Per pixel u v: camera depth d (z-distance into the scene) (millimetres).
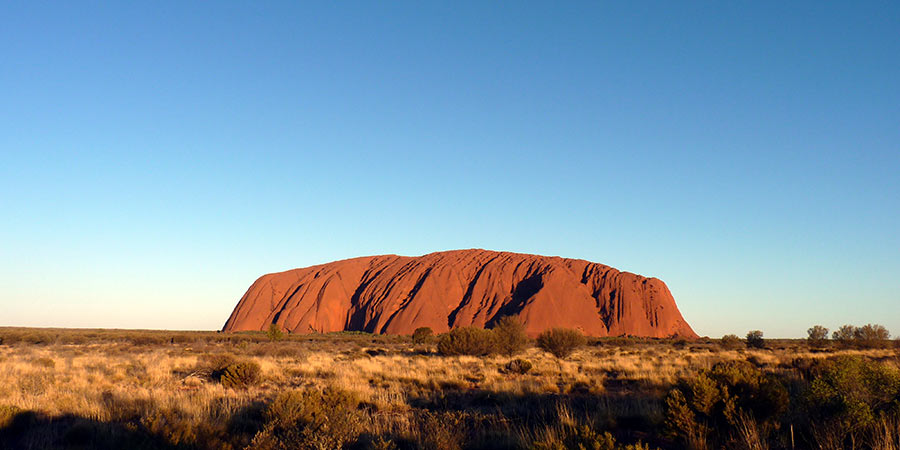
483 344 36312
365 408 12672
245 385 18109
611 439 6883
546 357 35375
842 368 8648
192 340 62938
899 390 8273
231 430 10055
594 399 14555
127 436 8984
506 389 16703
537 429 9594
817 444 7621
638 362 29656
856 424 7738
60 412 12375
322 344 57844
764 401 8680
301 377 21438
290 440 7992
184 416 10328
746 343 61625
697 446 8148
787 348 56812
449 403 14758
